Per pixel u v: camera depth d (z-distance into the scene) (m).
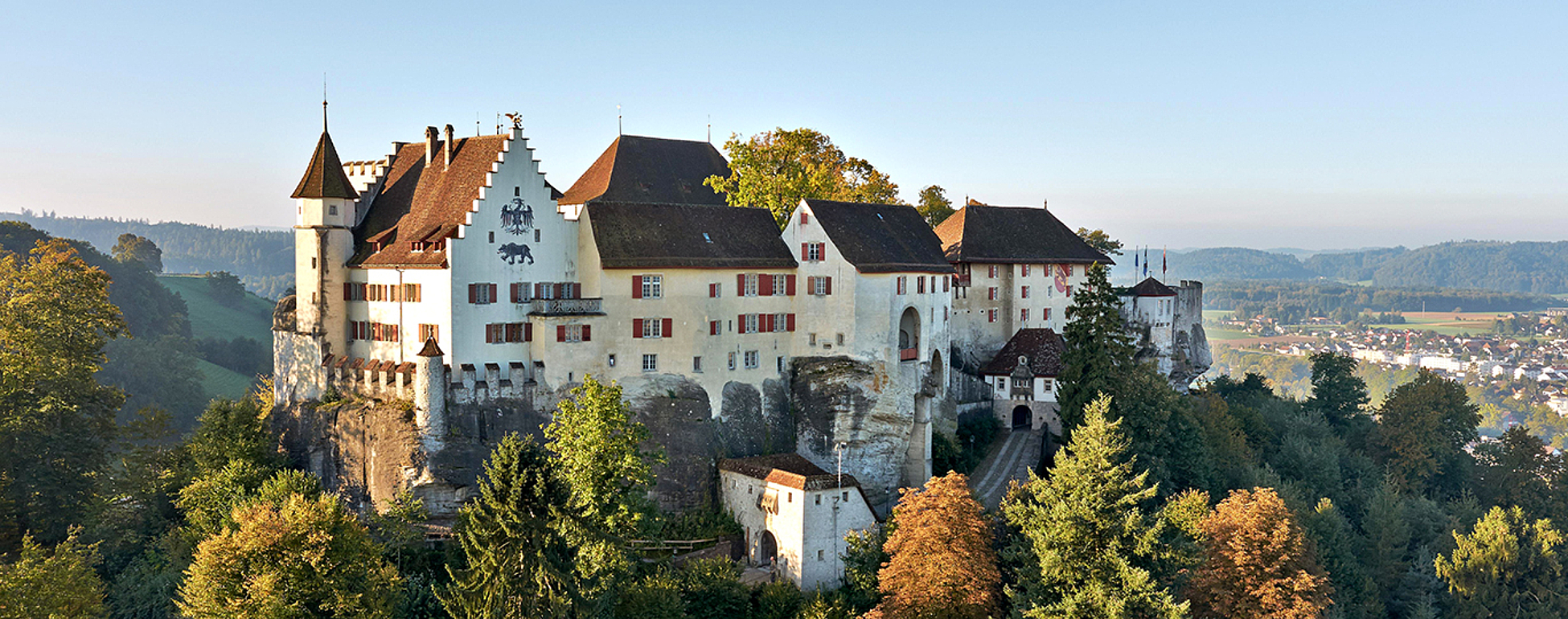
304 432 80.94
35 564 57.03
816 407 88.00
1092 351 94.38
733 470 79.44
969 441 100.12
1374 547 97.06
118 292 179.25
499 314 77.62
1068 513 65.81
